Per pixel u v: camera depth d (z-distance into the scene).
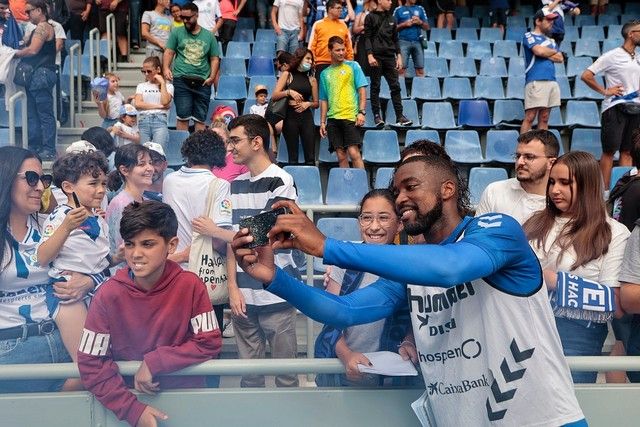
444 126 8.16
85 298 2.54
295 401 2.27
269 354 4.09
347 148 7.18
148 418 2.18
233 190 3.31
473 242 1.76
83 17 9.55
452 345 1.94
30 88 6.32
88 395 2.24
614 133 6.83
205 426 2.25
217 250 3.24
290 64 7.07
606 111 6.86
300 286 1.94
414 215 1.88
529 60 7.70
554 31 9.47
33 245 2.47
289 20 9.50
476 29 11.23
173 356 2.22
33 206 2.45
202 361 2.26
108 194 4.04
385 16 7.95
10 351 2.42
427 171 1.88
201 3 9.51
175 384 2.37
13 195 2.43
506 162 7.34
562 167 2.63
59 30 7.63
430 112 8.22
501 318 1.86
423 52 9.52
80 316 2.51
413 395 2.27
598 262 2.57
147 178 3.43
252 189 3.27
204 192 3.30
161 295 2.25
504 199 3.27
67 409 2.24
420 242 2.40
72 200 2.68
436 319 1.96
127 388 2.22
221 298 3.26
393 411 2.27
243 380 3.50
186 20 7.33
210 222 3.18
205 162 3.38
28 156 2.46
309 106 7.05
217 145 3.41
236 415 2.26
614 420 2.27
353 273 2.50
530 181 3.17
